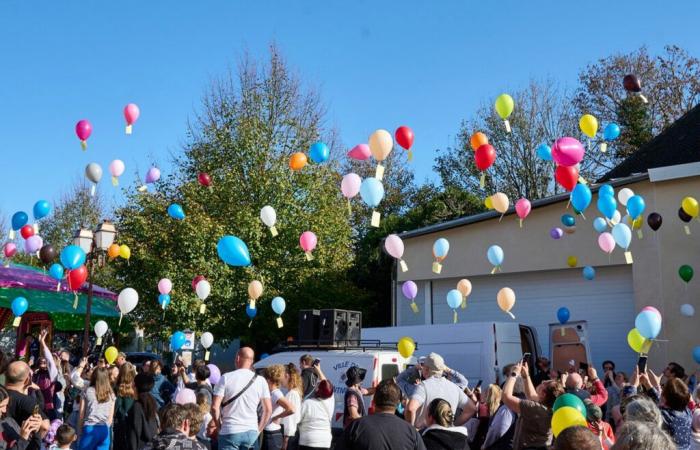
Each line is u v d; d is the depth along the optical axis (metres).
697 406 6.94
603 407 11.54
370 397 10.85
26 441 5.43
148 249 20.44
